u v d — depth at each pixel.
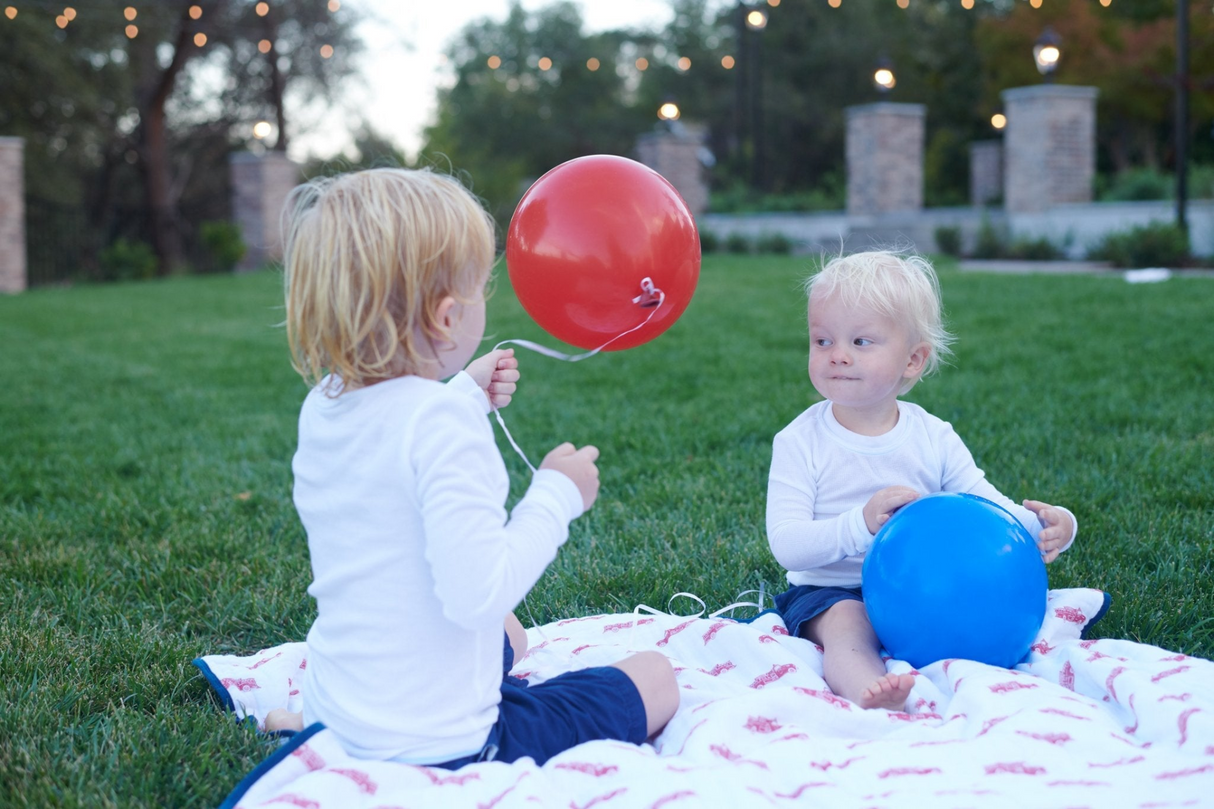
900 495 2.18
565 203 1.94
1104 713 1.83
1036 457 3.97
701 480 3.82
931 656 2.11
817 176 36.78
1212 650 2.32
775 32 34.84
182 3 19.28
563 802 1.53
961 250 15.48
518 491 3.87
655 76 40.16
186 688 2.30
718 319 8.92
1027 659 2.19
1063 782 1.56
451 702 1.66
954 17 28.02
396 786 1.56
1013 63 22.73
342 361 1.62
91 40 20.58
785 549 2.28
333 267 1.59
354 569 1.64
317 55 22.64
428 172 1.80
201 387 6.54
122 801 1.76
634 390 5.84
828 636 2.22
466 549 1.54
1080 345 6.56
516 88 41.41
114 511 3.72
